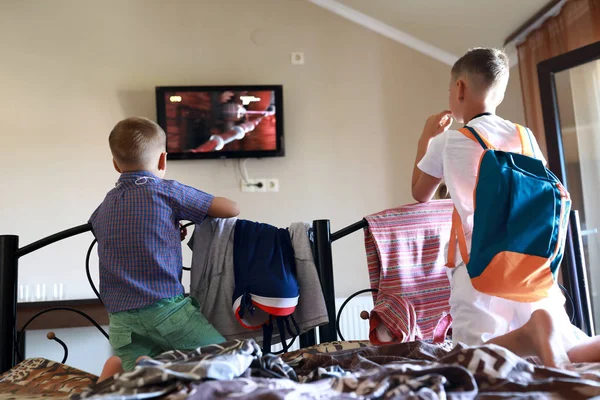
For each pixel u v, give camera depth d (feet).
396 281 6.64
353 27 15.60
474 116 5.75
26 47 14.44
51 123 14.28
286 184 14.84
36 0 14.62
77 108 14.39
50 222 13.94
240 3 15.33
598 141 10.99
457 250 5.38
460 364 3.92
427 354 4.97
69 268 13.85
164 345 5.57
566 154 10.89
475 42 14.76
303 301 6.44
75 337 13.47
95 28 14.74
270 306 5.96
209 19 15.16
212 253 6.39
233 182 14.69
